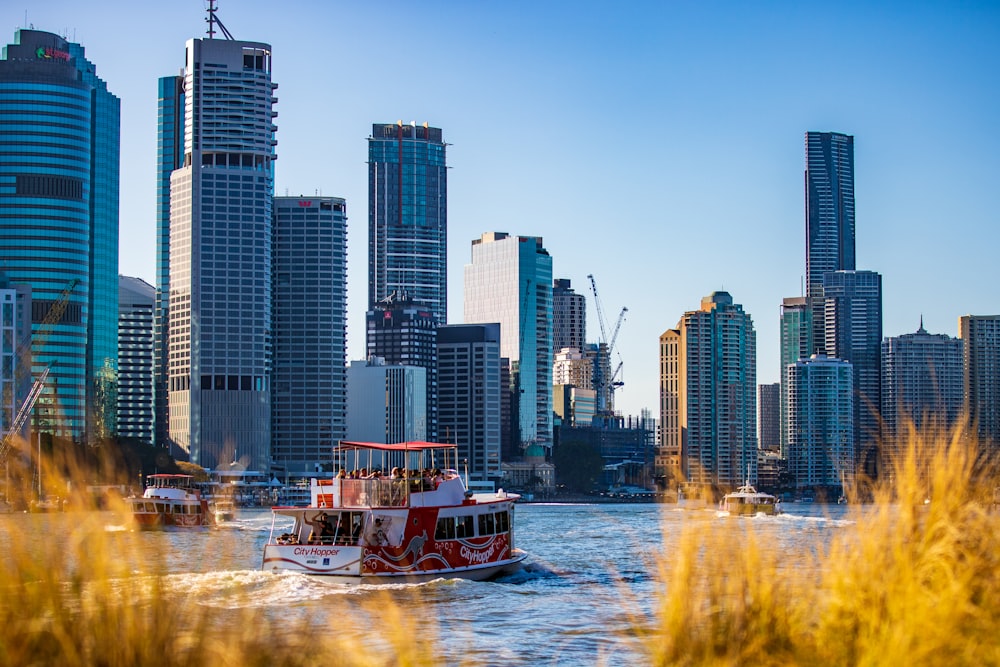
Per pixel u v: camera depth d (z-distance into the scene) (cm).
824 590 2566
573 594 6938
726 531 2642
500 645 4781
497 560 8188
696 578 2616
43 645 2084
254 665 2272
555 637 5016
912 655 2289
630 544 12444
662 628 2603
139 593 2253
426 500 7606
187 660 2162
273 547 7275
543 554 10662
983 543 2442
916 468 2558
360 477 7594
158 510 15600
